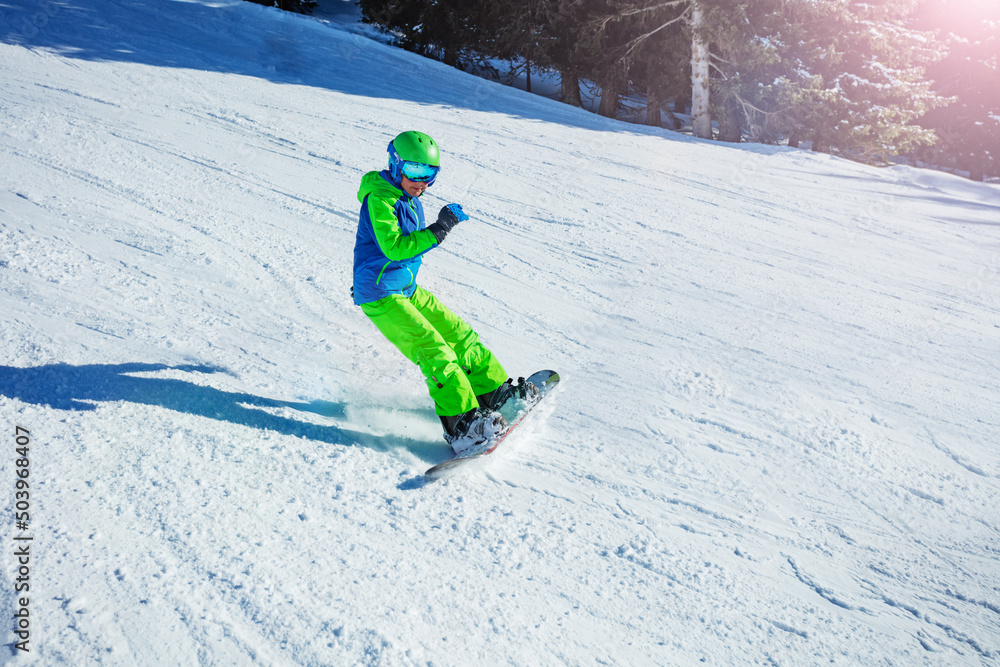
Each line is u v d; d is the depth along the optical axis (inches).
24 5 534.9
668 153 442.6
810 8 580.7
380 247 110.0
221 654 72.5
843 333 203.8
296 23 653.9
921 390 169.8
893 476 130.1
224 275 183.0
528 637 82.5
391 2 734.5
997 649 90.8
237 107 393.7
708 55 632.4
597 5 698.2
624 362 170.1
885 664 86.7
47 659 67.6
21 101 331.3
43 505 88.6
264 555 87.7
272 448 111.7
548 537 101.5
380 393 139.4
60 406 111.0
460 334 124.6
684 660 83.1
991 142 870.4
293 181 281.4
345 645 76.2
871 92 595.8
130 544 85.0
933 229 333.1
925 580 102.7
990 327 218.1
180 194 244.2
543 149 409.4
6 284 151.8
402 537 96.1
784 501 118.8
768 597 96.0
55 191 221.1
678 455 129.8
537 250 249.8
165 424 112.1
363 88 505.7
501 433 114.3
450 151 378.6
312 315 169.0
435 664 75.9
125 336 140.6
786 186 391.5
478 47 734.5
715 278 241.6
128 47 489.7
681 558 101.3
